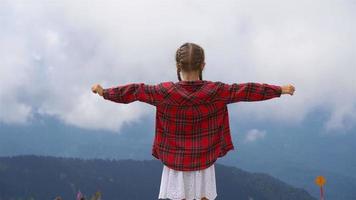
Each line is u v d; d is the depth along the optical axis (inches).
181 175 133.8
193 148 133.7
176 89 134.0
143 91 136.9
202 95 132.6
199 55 134.6
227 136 139.9
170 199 134.2
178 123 134.6
